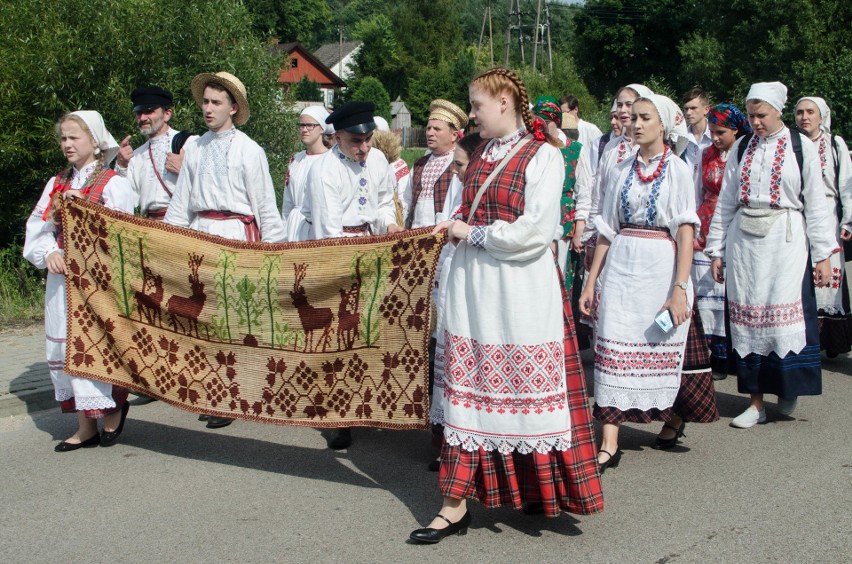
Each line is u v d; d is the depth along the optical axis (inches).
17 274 396.2
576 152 279.9
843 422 239.0
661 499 183.0
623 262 201.0
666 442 217.5
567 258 290.0
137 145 411.5
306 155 295.9
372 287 182.1
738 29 1309.1
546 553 157.2
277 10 2645.2
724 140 275.6
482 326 156.9
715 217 246.7
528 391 155.5
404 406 180.2
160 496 186.2
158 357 203.2
